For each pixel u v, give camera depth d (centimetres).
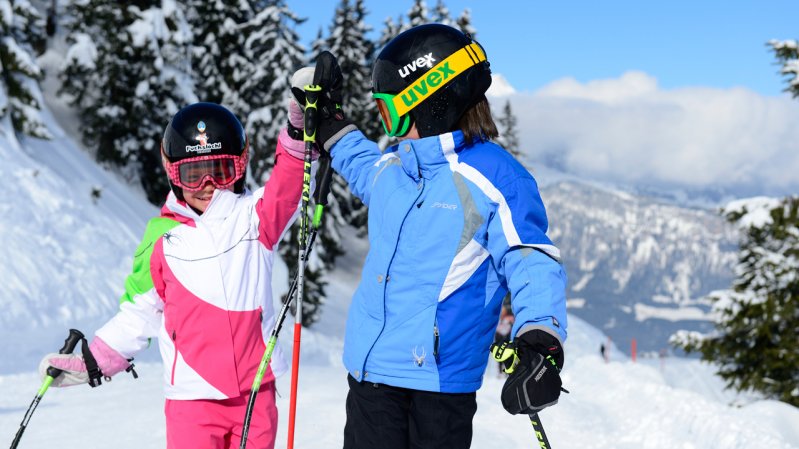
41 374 282
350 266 3941
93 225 1761
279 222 288
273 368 280
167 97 2561
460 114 243
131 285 284
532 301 210
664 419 635
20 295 1333
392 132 252
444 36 244
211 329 273
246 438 257
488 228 227
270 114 2698
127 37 2366
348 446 249
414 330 231
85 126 2541
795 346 1388
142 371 928
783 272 1379
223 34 3006
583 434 596
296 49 2872
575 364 1082
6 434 542
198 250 277
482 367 238
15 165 1739
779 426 619
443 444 233
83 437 534
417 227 234
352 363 245
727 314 1412
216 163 281
